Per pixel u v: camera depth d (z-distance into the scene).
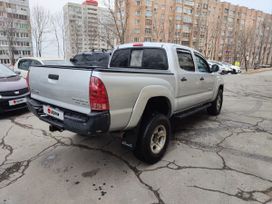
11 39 34.19
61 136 3.88
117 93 2.29
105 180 2.54
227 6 58.72
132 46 3.85
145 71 2.75
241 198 2.23
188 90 3.75
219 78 5.27
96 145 3.52
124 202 2.16
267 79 15.90
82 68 2.26
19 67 7.82
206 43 49.78
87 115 2.20
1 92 4.82
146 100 2.68
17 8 41.59
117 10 20.58
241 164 2.92
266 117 5.31
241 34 50.34
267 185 2.45
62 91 2.50
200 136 3.95
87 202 2.16
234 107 6.46
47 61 7.59
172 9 48.38
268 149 3.41
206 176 2.62
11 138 3.78
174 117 3.60
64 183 2.47
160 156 3.01
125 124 2.46
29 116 5.13
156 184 2.46
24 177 2.58
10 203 2.14
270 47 53.06
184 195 2.27
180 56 3.57
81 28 35.44
